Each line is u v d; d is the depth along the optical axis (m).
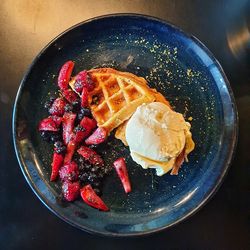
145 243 0.29
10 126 0.31
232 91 0.29
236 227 0.29
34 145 0.30
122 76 0.31
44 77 0.31
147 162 0.29
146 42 0.31
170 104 0.30
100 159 0.29
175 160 0.29
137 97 0.30
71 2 0.34
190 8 0.33
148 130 0.28
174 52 0.31
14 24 0.33
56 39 0.31
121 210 0.29
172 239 0.29
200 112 0.30
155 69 0.31
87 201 0.29
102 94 0.31
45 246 0.29
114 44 0.32
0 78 0.32
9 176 0.30
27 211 0.30
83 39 0.32
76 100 0.30
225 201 0.29
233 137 0.29
